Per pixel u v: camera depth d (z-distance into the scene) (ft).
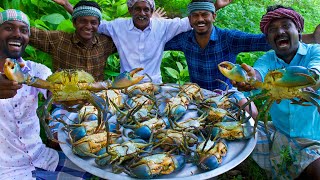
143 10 6.74
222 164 4.39
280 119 5.61
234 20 9.88
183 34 7.08
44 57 7.64
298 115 5.39
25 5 8.21
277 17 5.16
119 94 5.66
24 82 3.67
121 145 4.50
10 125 4.97
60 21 7.77
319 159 5.16
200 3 6.38
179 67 8.23
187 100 5.64
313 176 5.16
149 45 7.03
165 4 11.87
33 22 7.45
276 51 5.35
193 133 4.95
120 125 5.12
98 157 4.40
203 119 5.16
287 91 3.77
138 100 5.55
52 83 3.71
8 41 5.00
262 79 5.02
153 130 4.92
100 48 6.84
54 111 5.81
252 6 11.12
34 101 5.15
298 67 3.65
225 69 3.85
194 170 4.33
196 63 6.99
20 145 5.07
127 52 7.06
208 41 6.73
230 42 6.76
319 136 5.51
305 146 5.34
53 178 5.08
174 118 5.28
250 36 6.63
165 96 5.95
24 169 5.08
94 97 3.88
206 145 4.49
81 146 4.51
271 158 5.70
